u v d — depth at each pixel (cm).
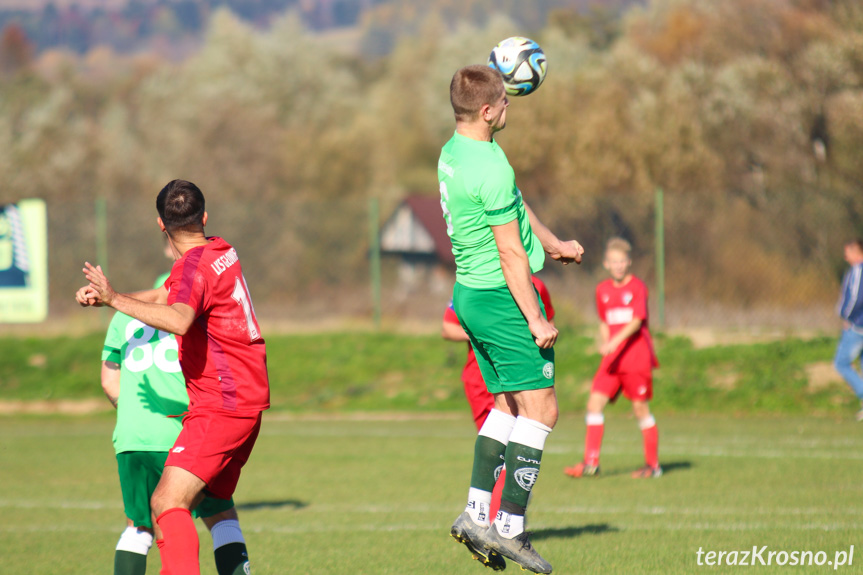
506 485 1645
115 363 1766
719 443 3850
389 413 5350
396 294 9081
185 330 1429
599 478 3062
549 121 11100
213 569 2022
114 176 16625
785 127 10094
